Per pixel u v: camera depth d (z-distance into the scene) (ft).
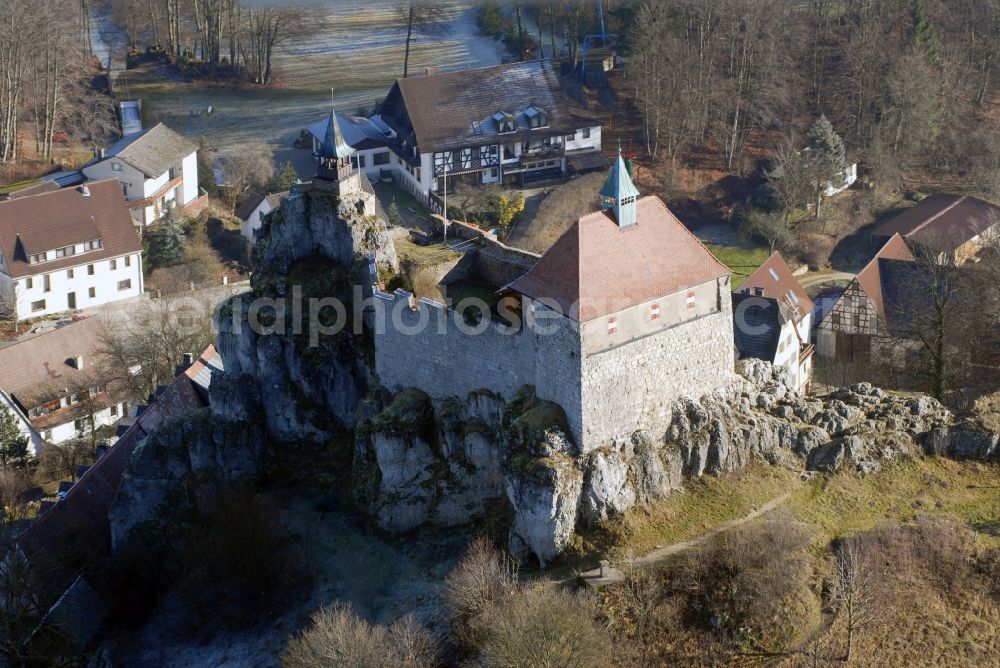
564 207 489.26
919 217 478.18
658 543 254.88
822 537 256.93
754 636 239.71
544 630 230.68
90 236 466.70
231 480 316.81
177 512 318.45
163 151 519.19
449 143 516.73
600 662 231.50
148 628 293.64
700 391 274.77
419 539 284.41
